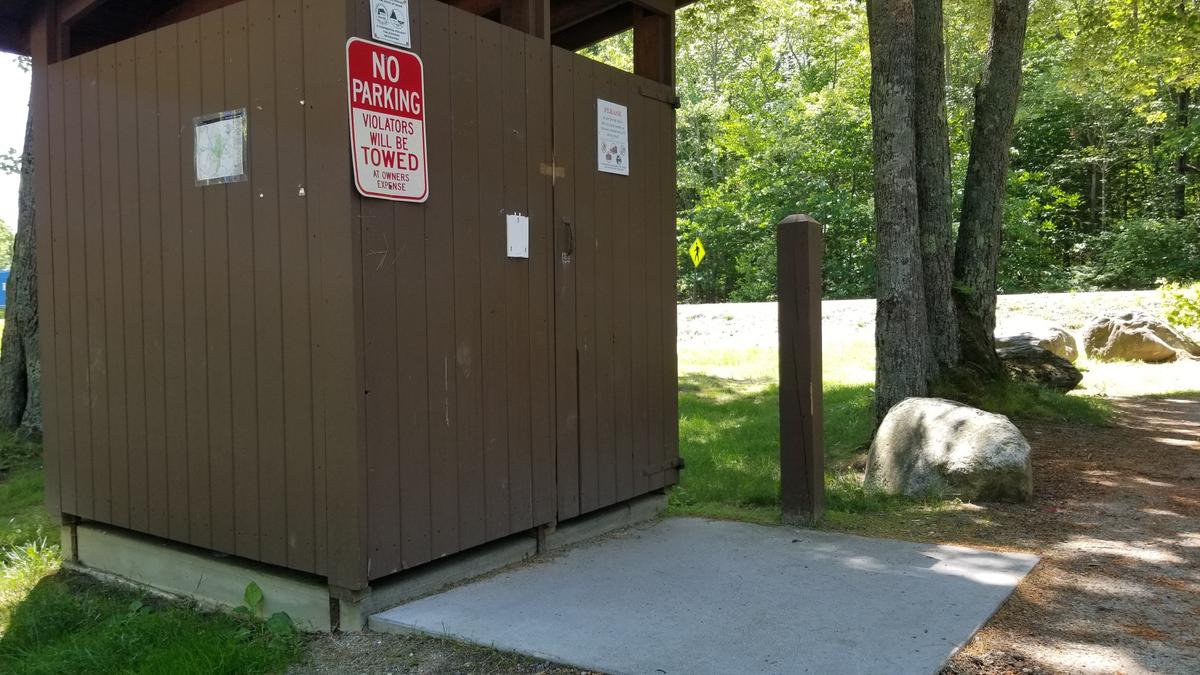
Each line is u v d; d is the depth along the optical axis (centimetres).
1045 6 1583
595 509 474
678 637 324
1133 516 521
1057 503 555
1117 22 1415
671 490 613
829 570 405
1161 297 1589
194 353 402
